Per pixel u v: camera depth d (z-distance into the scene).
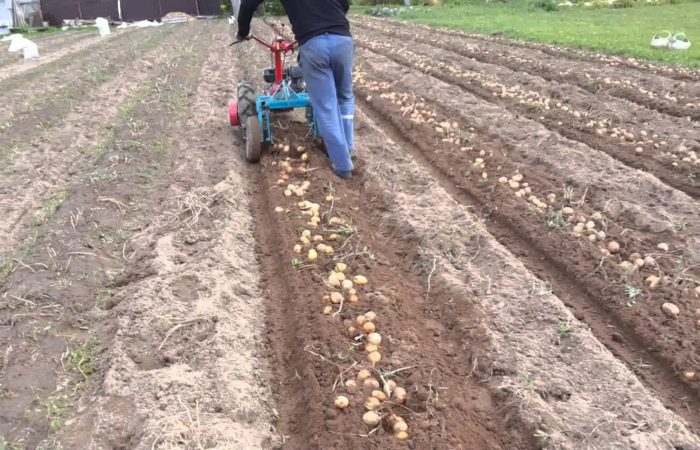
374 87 10.90
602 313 4.25
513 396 3.41
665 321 4.00
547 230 5.26
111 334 4.07
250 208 6.08
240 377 3.60
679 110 8.66
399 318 4.18
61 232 5.37
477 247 5.11
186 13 33.28
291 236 5.29
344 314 4.16
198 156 7.30
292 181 6.51
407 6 31.61
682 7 24.45
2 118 9.60
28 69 14.81
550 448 3.08
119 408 3.36
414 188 6.33
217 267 4.77
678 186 6.17
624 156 6.98
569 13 24.33
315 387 3.50
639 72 11.28
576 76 10.93
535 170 6.72
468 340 3.96
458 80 11.16
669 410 3.37
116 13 32.62
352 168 6.61
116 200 6.06
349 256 4.96
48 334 4.00
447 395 3.50
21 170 7.26
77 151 8.06
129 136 8.30
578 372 3.62
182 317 4.13
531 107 9.10
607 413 3.28
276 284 4.75
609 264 4.64
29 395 3.48
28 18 30.66
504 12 26.12
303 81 7.32
